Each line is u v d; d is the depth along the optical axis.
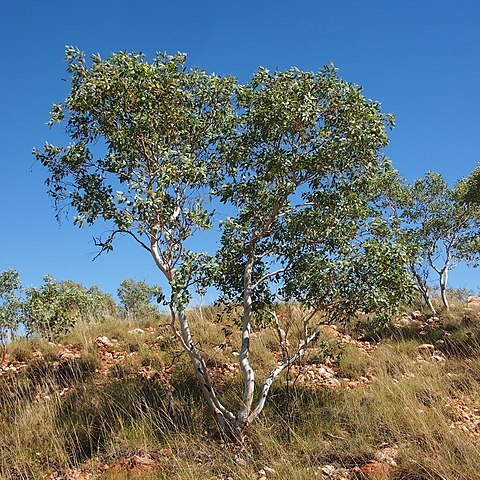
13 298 12.26
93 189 8.61
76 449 8.04
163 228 8.23
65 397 9.45
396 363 11.30
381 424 8.10
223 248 8.97
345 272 8.64
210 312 14.29
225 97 9.36
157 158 8.69
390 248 8.71
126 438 8.13
